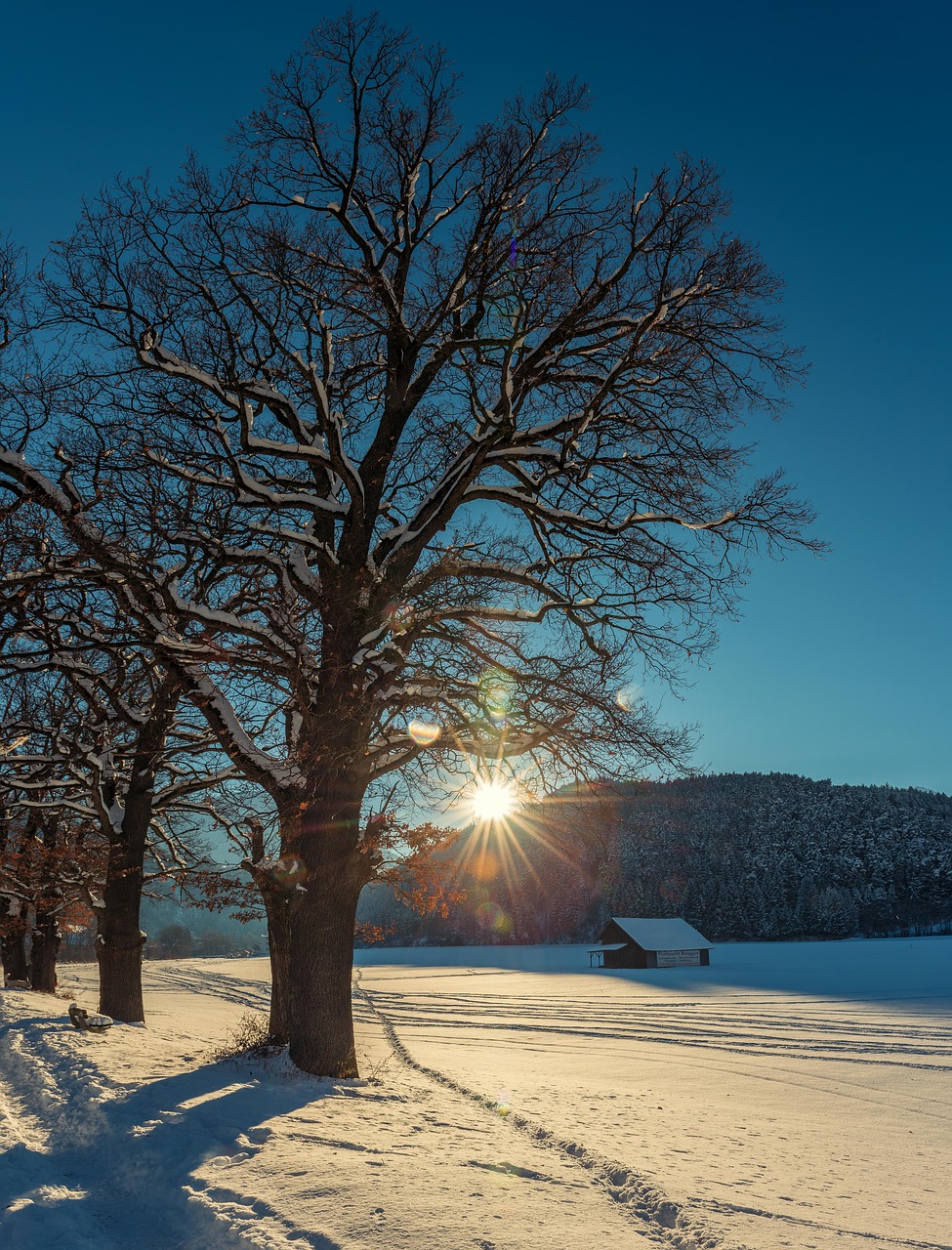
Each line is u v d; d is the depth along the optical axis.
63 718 17.98
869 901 148.62
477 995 60.81
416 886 13.34
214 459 12.55
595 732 13.24
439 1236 6.21
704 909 148.50
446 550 13.33
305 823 12.66
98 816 20.55
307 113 12.87
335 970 12.47
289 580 13.14
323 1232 6.21
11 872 24.20
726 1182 9.02
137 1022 19.16
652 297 13.04
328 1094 11.11
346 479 12.77
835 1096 18.64
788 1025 37.50
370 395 14.98
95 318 12.50
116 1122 9.41
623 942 99.69
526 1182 7.95
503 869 158.00
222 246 12.78
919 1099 18.48
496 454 13.49
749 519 14.14
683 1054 27.45
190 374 12.53
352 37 12.53
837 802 177.12
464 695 13.52
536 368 13.69
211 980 71.19
